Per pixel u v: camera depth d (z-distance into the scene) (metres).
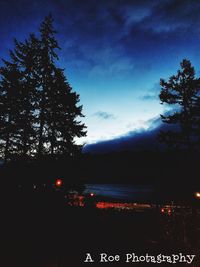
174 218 9.49
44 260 7.69
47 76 23.44
